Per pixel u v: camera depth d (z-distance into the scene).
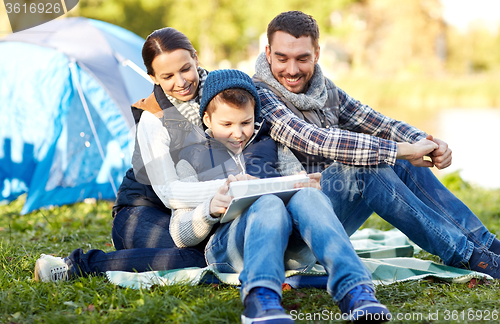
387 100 20.83
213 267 2.08
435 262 2.45
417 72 26.22
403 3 28.20
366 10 28.62
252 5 20.98
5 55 4.38
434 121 13.20
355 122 2.64
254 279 1.63
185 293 1.95
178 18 20.25
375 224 3.59
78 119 4.41
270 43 2.40
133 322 1.73
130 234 2.27
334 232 1.73
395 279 2.15
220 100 2.06
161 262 2.15
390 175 2.16
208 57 21.84
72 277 2.15
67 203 4.35
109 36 4.56
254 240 1.71
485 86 20.83
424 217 2.17
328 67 28.00
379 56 28.59
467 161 7.75
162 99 2.28
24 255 2.65
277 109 2.26
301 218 1.78
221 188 1.92
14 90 4.43
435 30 29.41
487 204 4.33
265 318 1.55
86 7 18.02
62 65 4.32
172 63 2.22
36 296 1.96
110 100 4.35
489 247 2.28
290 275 2.05
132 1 19.03
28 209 4.18
